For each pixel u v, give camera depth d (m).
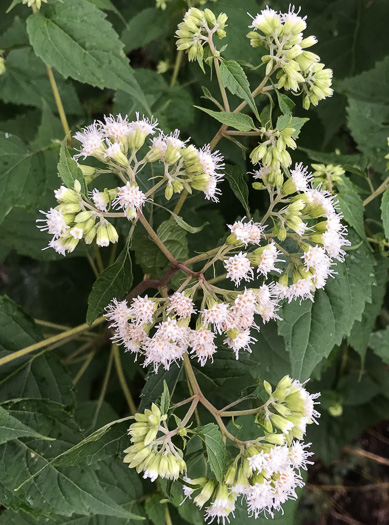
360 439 0.32
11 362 0.15
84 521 0.15
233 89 0.11
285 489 0.11
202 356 0.12
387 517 0.32
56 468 0.13
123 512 0.13
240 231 0.11
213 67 0.18
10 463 0.13
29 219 0.18
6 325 0.15
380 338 0.17
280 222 0.12
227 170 0.13
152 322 0.11
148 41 0.18
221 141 0.19
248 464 0.11
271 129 0.12
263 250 0.12
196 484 0.11
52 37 0.13
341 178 0.14
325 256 0.12
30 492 0.13
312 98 0.13
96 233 0.11
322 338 0.13
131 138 0.11
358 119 0.19
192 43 0.12
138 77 0.18
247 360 0.13
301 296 0.12
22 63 0.18
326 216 0.12
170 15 0.17
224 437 0.11
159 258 0.13
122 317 0.11
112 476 0.16
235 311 0.11
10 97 0.18
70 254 0.18
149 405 0.12
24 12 0.19
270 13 0.12
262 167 0.12
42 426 0.13
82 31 0.14
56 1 0.14
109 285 0.11
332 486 0.32
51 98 0.19
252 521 0.15
